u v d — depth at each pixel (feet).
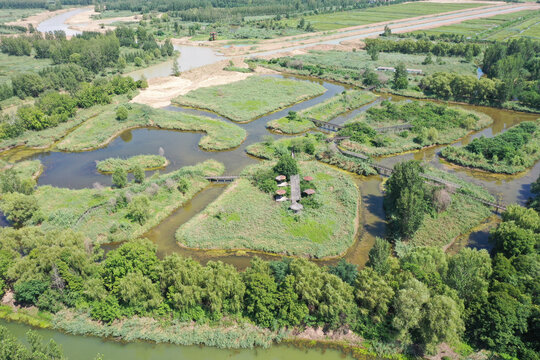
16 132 366.43
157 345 166.61
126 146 355.56
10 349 138.72
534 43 621.31
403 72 506.48
